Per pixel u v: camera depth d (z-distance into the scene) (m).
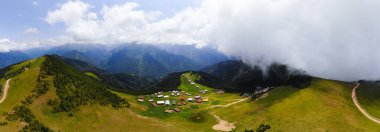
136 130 176.62
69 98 188.12
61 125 162.12
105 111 193.12
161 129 184.62
